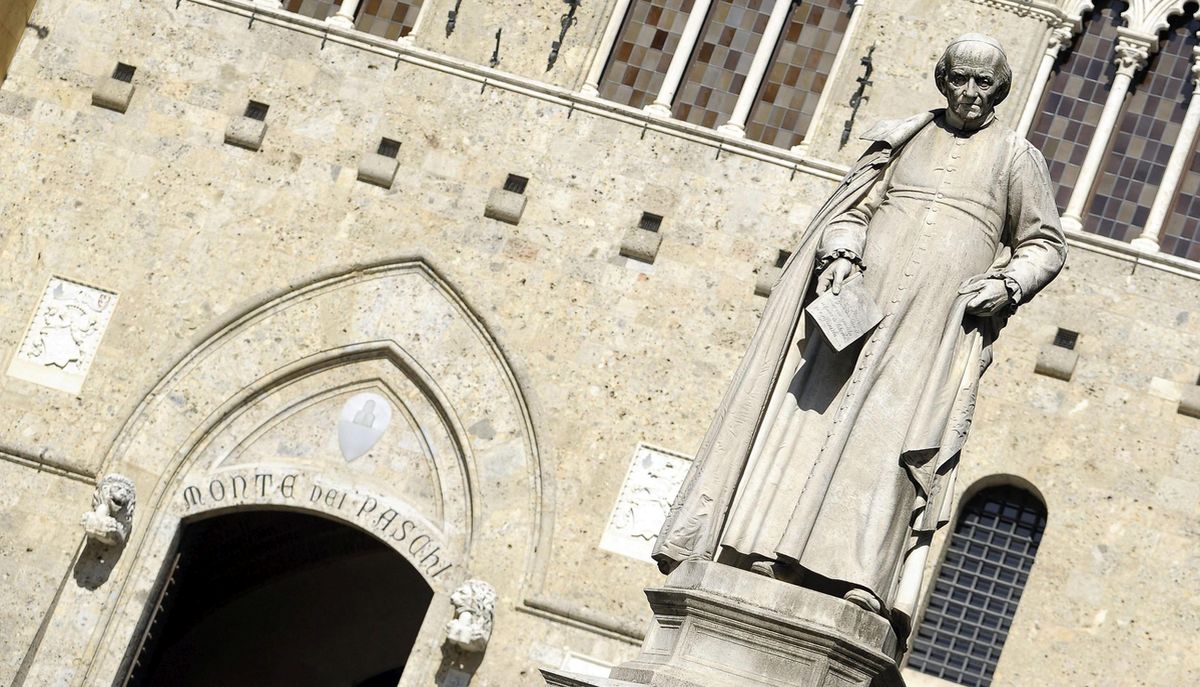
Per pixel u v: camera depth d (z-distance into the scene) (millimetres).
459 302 25609
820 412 12812
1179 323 25328
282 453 25547
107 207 25953
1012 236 13352
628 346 25359
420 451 25469
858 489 12406
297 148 26203
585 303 25547
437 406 25484
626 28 27125
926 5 26734
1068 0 26734
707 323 25406
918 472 12500
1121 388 25109
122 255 25797
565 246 25766
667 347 25344
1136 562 24484
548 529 24719
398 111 26359
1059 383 25172
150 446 25281
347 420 25578
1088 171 26172
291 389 25688
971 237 13023
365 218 25922
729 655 12055
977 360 12867
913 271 12898
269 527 32281
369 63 26562
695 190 25953
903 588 12578
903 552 12547
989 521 25234
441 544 25062
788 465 12688
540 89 26359
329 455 25531
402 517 25219
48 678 24469
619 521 24750
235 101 26375
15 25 26453
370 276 25797
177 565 25344
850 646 11945
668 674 11891
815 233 13234
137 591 24922
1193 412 24875
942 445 12617
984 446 24953
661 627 12523
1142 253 25562
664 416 25094
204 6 26734
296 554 33000
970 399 12797
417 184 26062
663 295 25531
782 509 12547
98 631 24656
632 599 24484
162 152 26172
